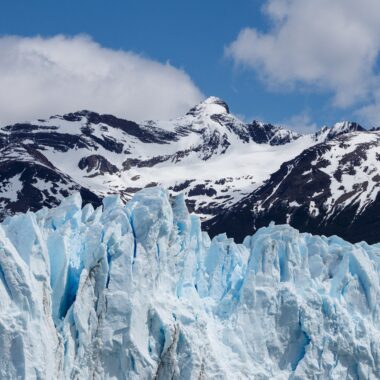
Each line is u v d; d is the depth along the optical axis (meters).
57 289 89.25
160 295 95.81
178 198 101.69
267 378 100.25
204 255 111.25
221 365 95.50
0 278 82.06
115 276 91.50
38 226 90.62
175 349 92.44
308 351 102.81
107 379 89.31
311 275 112.12
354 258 110.62
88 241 90.88
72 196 99.06
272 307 103.38
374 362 106.25
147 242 94.38
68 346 87.19
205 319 99.19
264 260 104.81
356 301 109.31
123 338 90.00
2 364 80.12
